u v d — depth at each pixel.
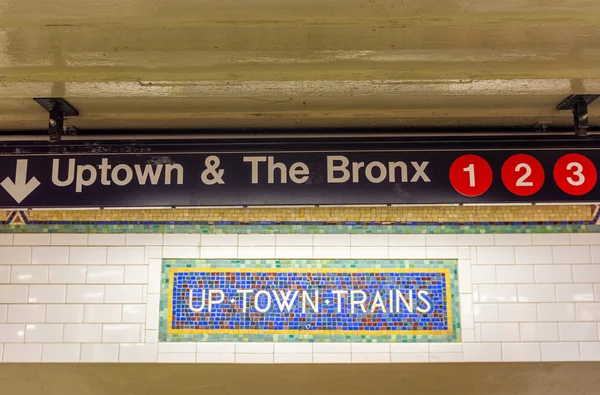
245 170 3.98
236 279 4.40
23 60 2.96
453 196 3.91
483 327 4.32
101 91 3.35
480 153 3.96
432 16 2.56
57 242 4.40
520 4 2.47
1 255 4.38
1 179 3.93
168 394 4.28
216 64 3.03
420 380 4.29
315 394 4.29
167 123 4.03
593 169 3.91
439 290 4.38
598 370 4.25
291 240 4.42
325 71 3.10
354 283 4.39
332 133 4.09
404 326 4.34
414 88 3.34
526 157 3.94
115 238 4.41
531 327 4.31
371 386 4.29
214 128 4.11
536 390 4.25
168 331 4.34
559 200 3.88
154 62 3.00
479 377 4.27
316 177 3.96
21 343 4.30
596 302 4.32
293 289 4.39
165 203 3.94
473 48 2.88
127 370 4.30
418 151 3.98
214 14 2.55
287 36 2.78
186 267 4.40
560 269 4.36
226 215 4.43
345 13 2.54
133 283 4.38
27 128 4.12
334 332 4.35
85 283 4.37
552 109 3.76
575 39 2.79
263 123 4.04
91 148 3.99
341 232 4.42
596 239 4.37
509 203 3.89
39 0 2.43
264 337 4.34
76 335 4.32
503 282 4.36
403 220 4.42
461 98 3.59
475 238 4.40
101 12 2.52
